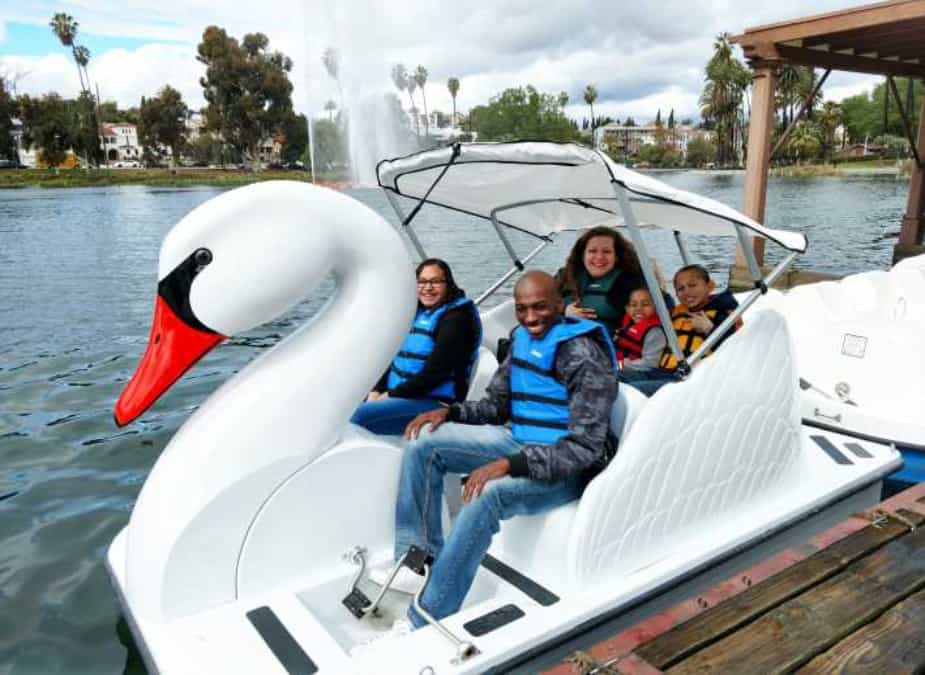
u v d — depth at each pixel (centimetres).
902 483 430
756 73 948
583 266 401
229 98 6569
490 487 231
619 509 242
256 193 221
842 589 248
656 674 204
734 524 286
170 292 218
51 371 659
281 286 223
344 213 231
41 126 6838
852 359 474
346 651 225
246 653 201
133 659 275
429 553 243
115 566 245
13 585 321
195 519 212
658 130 10869
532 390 248
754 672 207
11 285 1127
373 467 242
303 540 231
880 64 1064
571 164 255
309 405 227
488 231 1812
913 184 1203
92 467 448
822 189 4106
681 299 346
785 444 306
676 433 254
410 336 317
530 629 214
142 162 8012
